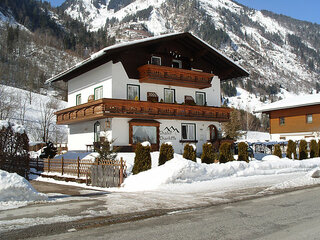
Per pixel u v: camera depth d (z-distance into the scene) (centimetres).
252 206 923
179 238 620
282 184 1361
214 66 3139
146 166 1588
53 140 5347
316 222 728
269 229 675
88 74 2828
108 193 1238
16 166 1828
